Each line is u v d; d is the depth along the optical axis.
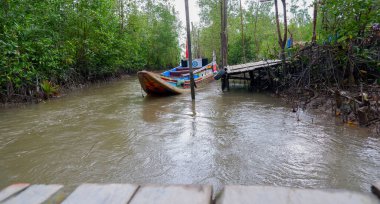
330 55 8.15
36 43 11.39
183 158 4.69
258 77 12.56
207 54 35.81
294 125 6.31
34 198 1.14
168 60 34.88
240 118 7.27
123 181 3.96
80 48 16.14
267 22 28.48
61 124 7.20
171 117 7.71
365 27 8.12
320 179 3.79
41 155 5.02
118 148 5.27
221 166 4.31
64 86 14.45
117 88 15.77
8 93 10.35
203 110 8.56
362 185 3.58
